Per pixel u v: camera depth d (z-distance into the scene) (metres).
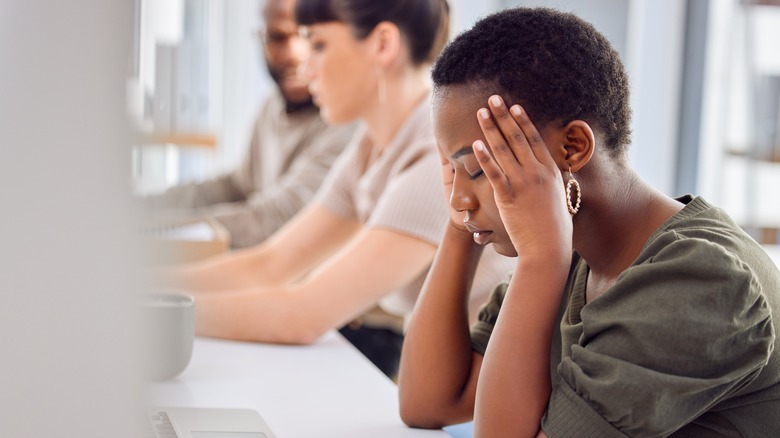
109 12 0.37
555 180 0.89
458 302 1.14
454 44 0.93
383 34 1.60
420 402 1.10
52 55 0.37
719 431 0.87
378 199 1.66
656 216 0.93
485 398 0.91
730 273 0.81
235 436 0.96
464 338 1.14
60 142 0.37
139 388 0.38
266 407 1.11
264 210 2.70
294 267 1.88
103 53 0.37
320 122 2.88
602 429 0.82
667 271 0.82
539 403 0.90
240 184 3.20
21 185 0.37
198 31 4.05
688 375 0.80
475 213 0.94
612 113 0.91
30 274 0.37
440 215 1.50
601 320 0.84
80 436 0.37
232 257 1.88
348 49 1.62
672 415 0.80
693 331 0.80
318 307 1.46
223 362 1.32
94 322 0.37
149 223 0.40
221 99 4.14
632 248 0.93
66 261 0.37
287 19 2.81
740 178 3.30
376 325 2.42
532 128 0.88
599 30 0.93
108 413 0.37
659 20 3.53
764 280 0.87
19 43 0.37
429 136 1.58
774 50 3.20
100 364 0.37
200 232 2.47
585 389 0.83
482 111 0.88
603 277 0.96
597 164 0.91
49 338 0.37
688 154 3.53
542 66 0.88
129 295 0.38
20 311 0.37
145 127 0.47
